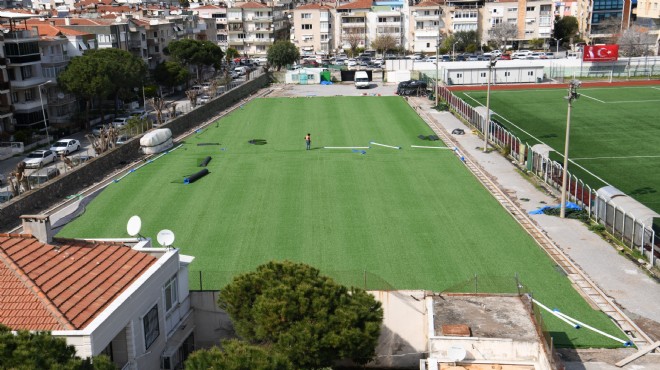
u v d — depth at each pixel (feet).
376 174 208.03
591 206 166.91
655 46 537.65
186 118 287.89
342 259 139.74
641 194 183.93
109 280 89.71
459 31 640.99
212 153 239.09
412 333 99.66
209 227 160.45
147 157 233.35
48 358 63.52
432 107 340.39
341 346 80.89
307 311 82.69
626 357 102.12
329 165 219.61
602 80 434.30
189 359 69.46
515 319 91.20
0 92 291.38
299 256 141.79
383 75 463.42
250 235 154.71
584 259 140.36
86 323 79.20
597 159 224.53
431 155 232.73
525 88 402.93
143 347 88.48
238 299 87.51
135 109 368.68
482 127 266.77
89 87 310.45
